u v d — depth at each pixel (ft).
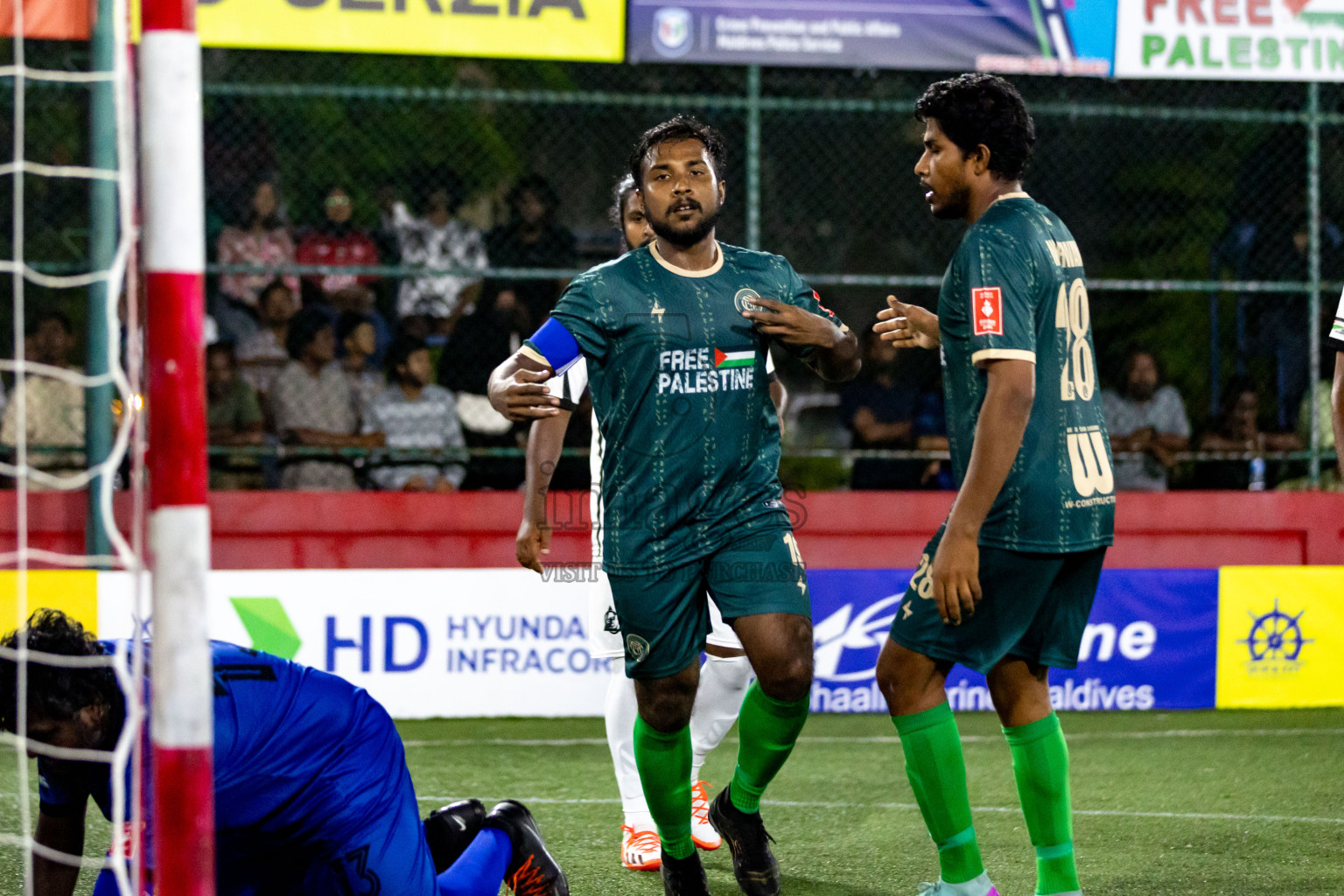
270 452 67.97
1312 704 61.93
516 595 58.95
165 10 18.40
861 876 35.17
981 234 27.09
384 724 26.86
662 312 28.91
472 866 28.09
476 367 75.97
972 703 61.05
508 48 64.75
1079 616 29.12
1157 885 34.24
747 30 66.33
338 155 89.76
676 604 29.25
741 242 92.68
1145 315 89.97
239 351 74.90
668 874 30.60
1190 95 90.22
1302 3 68.74
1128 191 91.40
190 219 18.56
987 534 27.68
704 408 29.01
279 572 57.16
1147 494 65.16
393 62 91.20
